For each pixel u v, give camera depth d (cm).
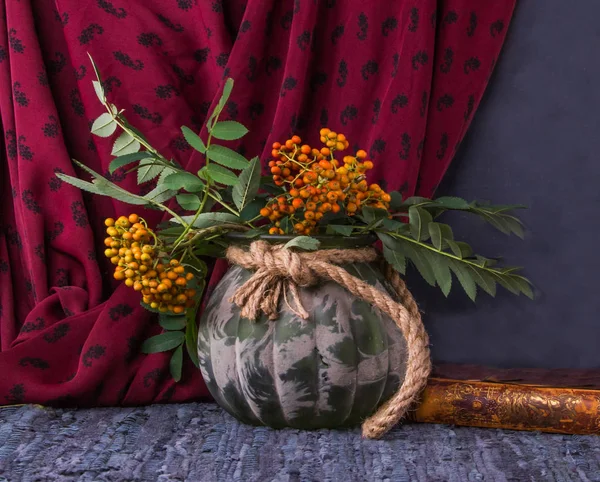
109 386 126
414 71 127
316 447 103
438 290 143
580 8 134
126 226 102
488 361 143
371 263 114
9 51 136
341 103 136
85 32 136
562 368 139
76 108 140
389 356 106
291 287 103
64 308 133
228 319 106
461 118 133
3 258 143
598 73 135
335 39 136
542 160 138
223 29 138
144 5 139
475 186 141
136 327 128
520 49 137
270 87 137
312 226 106
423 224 111
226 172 107
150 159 114
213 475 95
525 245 140
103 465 98
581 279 139
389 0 132
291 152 115
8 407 124
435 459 100
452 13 132
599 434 110
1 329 143
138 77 137
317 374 102
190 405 128
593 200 137
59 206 136
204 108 142
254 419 110
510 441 108
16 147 137
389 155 128
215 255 120
